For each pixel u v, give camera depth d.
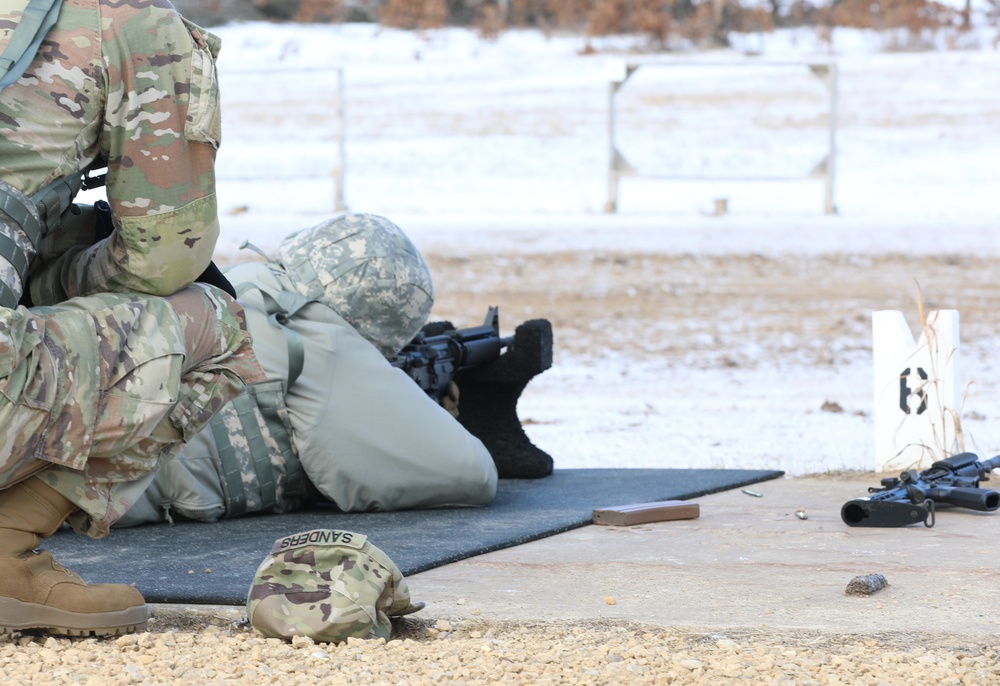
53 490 10.41
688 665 9.99
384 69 116.06
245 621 11.23
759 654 10.38
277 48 126.44
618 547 14.73
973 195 70.94
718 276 53.03
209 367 11.21
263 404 16.19
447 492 16.88
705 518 16.66
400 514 16.69
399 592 11.25
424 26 133.00
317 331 16.55
